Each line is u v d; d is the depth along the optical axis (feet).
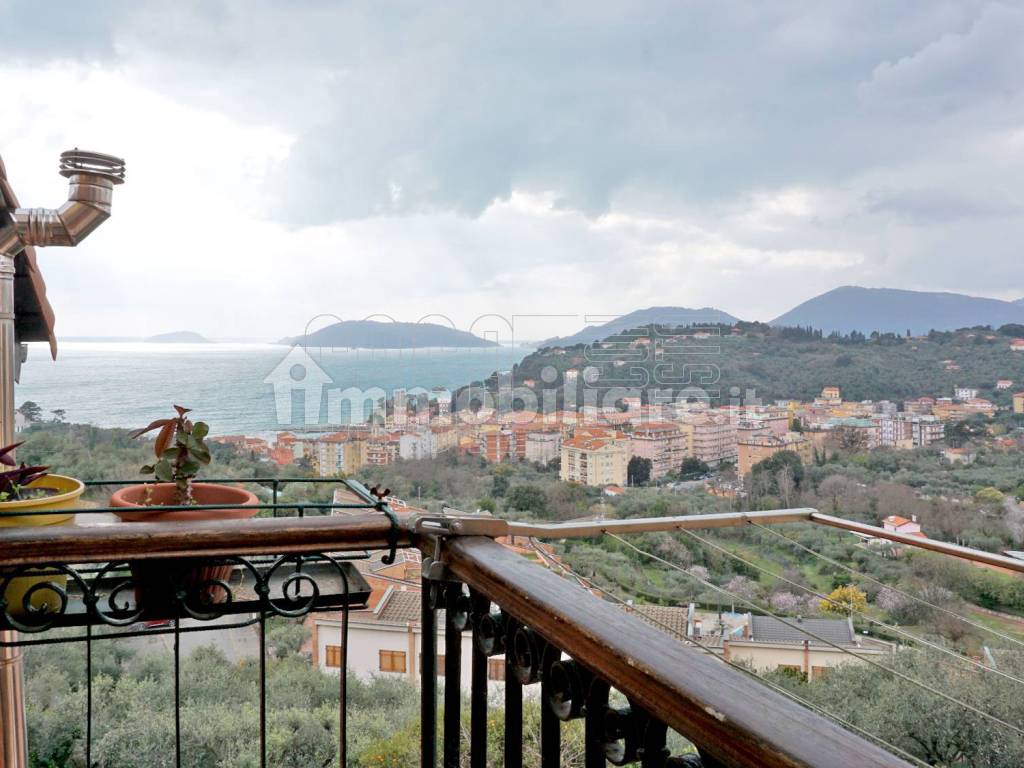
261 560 4.55
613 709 2.10
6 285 6.82
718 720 1.58
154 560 3.55
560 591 2.58
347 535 3.69
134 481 4.82
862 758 1.33
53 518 4.12
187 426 4.67
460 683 3.49
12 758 6.33
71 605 4.05
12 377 6.90
